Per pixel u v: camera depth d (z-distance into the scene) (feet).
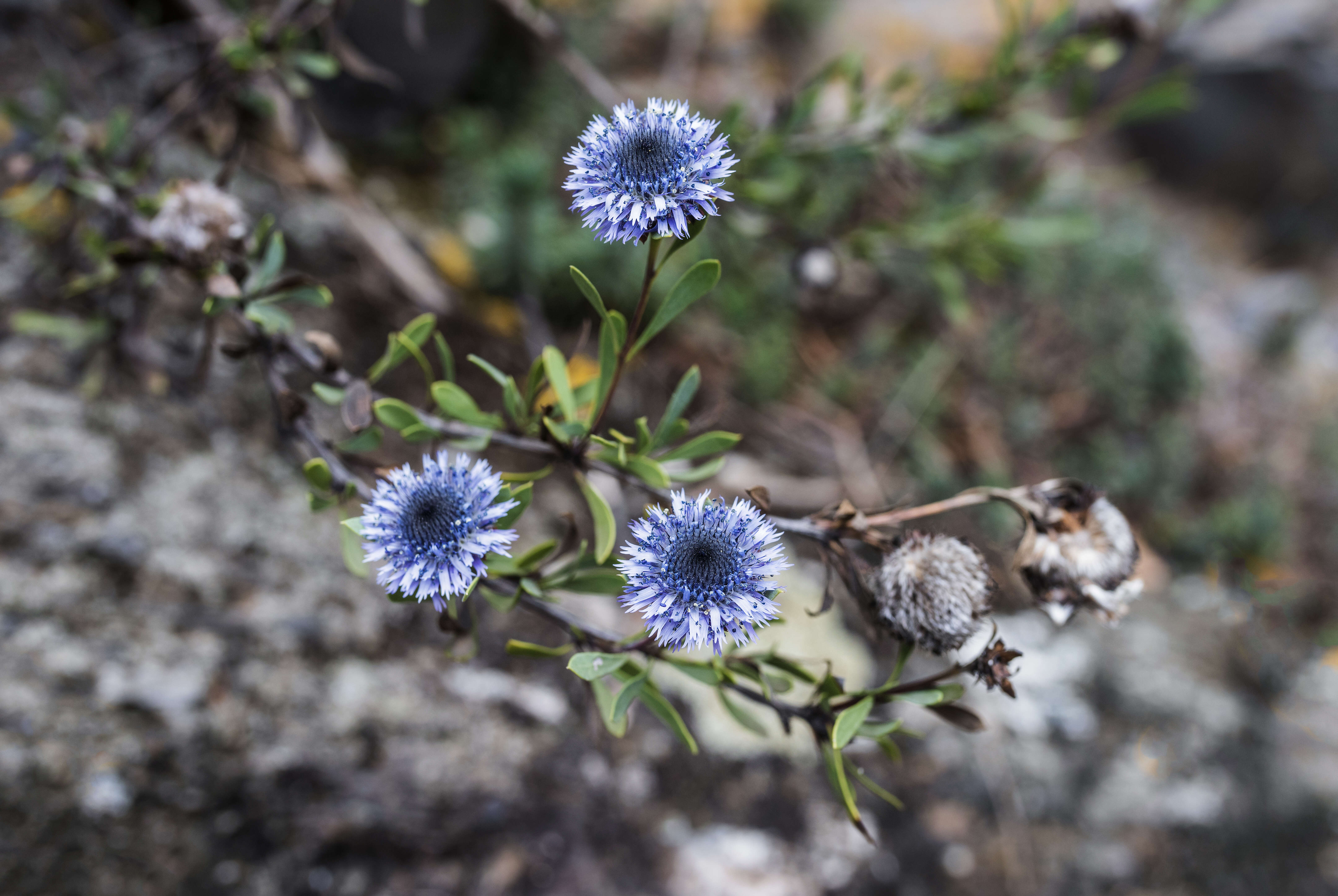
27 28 1.26
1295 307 2.51
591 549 0.78
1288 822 1.47
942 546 0.72
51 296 1.09
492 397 1.37
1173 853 1.39
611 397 0.72
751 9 2.19
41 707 0.94
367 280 1.35
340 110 1.55
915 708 1.38
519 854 1.09
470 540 0.65
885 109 1.16
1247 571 1.78
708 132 0.65
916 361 1.70
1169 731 1.51
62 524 1.00
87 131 0.99
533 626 1.20
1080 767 1.42
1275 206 2.94
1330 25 2.82
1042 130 1.19
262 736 1.01
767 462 1.53
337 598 1.10
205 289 0.82
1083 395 1.83
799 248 1.23
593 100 1.69
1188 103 1.14
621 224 0.65
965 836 1.30
